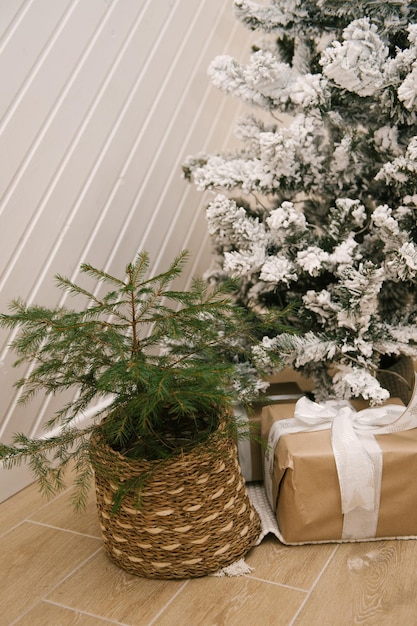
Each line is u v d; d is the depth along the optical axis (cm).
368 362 139
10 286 147
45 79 147
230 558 120
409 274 132
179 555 116
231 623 106
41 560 128
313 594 112
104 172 170
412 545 124
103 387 106
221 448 115
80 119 159
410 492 122
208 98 214
